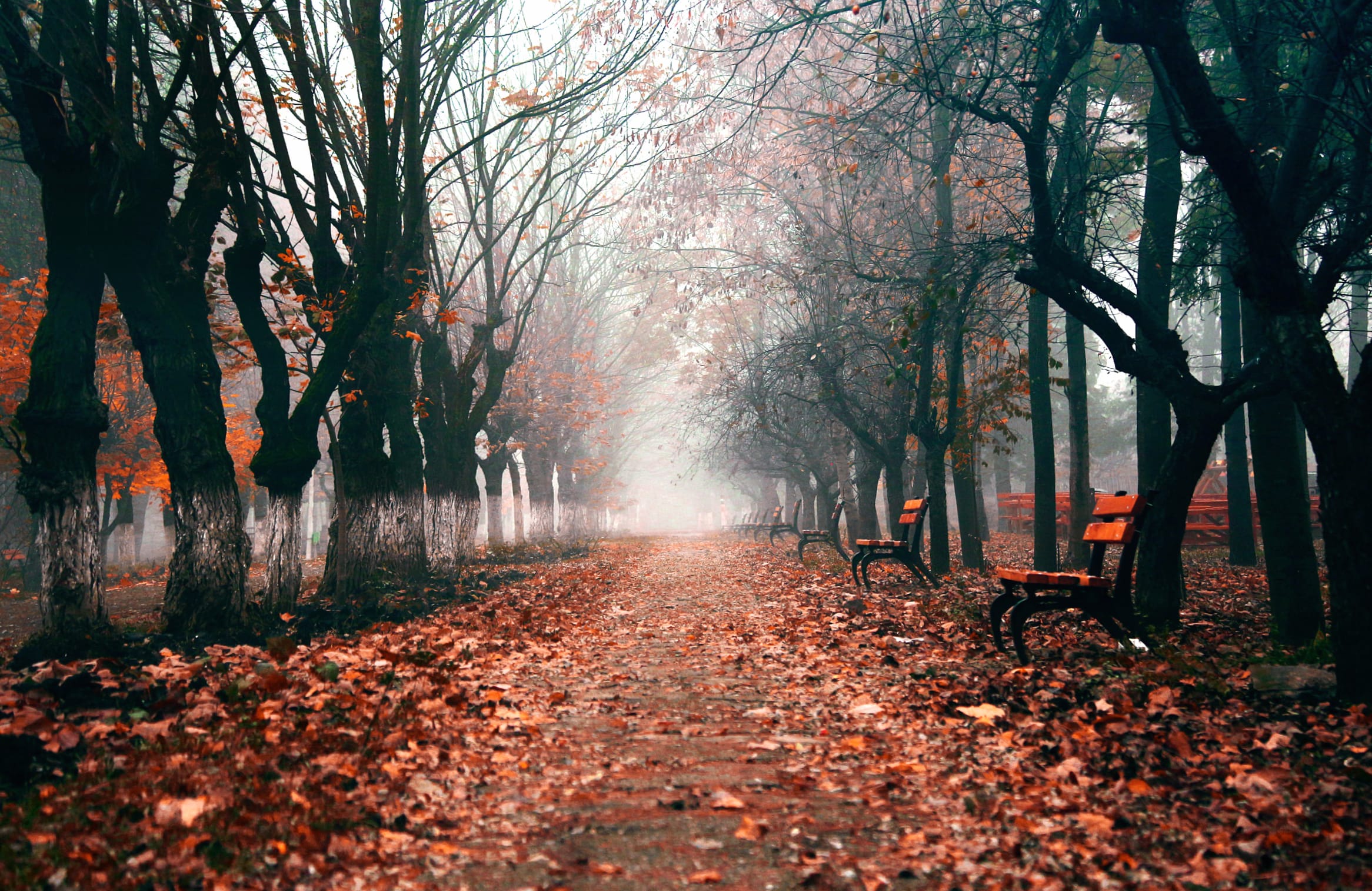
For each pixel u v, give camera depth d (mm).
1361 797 3281
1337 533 4836
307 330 11406
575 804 3623
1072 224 9227
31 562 18875
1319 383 5008
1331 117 6969
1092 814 3236
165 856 2885
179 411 8359
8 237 21250
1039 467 14180
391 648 7223
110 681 4801
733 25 10594
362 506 12484
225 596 8250
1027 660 6078
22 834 2961
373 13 10078
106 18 7871
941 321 13500
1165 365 7957
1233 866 2760
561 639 8422
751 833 3215
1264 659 6152
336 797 3498
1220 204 9336
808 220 17172
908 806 3529
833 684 5914
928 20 9211
